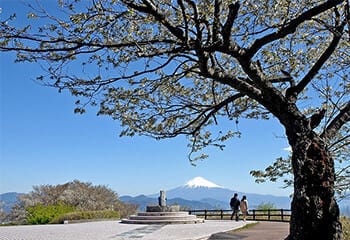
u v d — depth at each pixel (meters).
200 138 12.06
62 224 34.03
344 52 11.05
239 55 8.08
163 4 8.62
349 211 13.99
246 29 9.46
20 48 7.49
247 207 35.31
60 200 53.69
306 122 7.99
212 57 8.91
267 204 38.50
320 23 9.43
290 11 9.30
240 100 11.50
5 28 7.34
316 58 11.02
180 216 31.38
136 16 8.64
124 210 55.94
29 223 37.75
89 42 8.10
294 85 8.98
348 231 12.52
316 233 7.05
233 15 7.73
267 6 9.29
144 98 10.37
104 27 8.46
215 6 8.07
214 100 11.07
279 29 8.29
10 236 21.31
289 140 8.04
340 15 9.80
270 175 11.38
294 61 10.24
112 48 8.58
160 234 21.30
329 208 7.14
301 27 10.46
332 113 10.29
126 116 10.59
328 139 8.44
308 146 7.59
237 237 18.58
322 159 7.42
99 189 58.25
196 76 11.24
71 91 8.86
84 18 8.20
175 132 11.02
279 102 8.12
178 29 8.05
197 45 7.91
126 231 23.92
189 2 7.67
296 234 7.13
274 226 25.31
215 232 21.56
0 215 54.12
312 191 7.22
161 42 8.62
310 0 9.21
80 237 20.48
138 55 8.12
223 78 8.45
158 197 34.31
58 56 8.34
